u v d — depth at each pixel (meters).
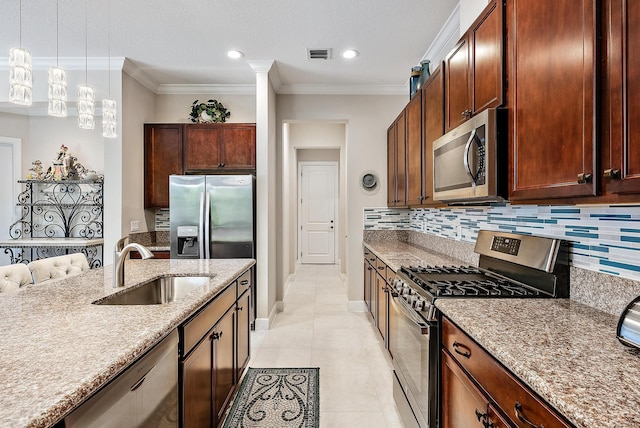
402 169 3.32
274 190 4.09
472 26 1.74
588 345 0.99
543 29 1.19
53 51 3.23
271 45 3.14
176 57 3.39
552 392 0.75
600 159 0.95
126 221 3.51
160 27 2.82
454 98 2.00
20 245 3.74
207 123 3.96
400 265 2.38
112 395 0.91
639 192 0.83
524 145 1.31
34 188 4.34
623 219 1.22
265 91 3.57
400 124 3.42
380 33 2.93
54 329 1.12
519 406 0.90
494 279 1.88
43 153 4.44
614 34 0.89
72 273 2.22
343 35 2.97
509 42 1.41
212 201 3.57
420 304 1.60
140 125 3.82
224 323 1.96
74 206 4.23
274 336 3.40
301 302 4.63
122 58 3.38
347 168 4.27
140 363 1.05
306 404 2.22
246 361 2.54
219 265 2.42
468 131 1.66
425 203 2.57
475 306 1.39
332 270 6.92
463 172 1.72
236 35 2.96
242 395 2.33
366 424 2.02
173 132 3.95
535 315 1.27
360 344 3.19
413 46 3.16
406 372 1.88
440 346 1.49
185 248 3.62
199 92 4.24
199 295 1.55
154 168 3.94
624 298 1.22
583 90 1.00
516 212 1.93
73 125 4.43
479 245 2.20
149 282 1.98
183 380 1.37
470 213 2.53
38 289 1.67
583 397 0.72
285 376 2.58
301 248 7.51
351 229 4.23
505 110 1.45
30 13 2.59
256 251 3.68
